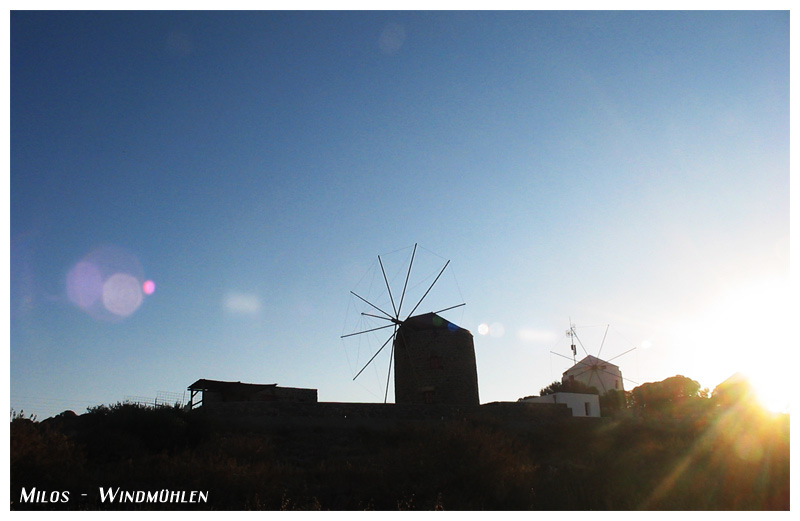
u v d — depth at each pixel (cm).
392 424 3584
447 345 4488
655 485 2097
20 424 1952
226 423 3141
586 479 2167
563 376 7206
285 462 2405
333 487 1950
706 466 2536
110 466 2064
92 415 2842
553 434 3575
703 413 4891
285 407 3472
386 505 1809
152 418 2680
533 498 1900
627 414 5081
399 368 4609
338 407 3603
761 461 2617
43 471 1759
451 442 2217
